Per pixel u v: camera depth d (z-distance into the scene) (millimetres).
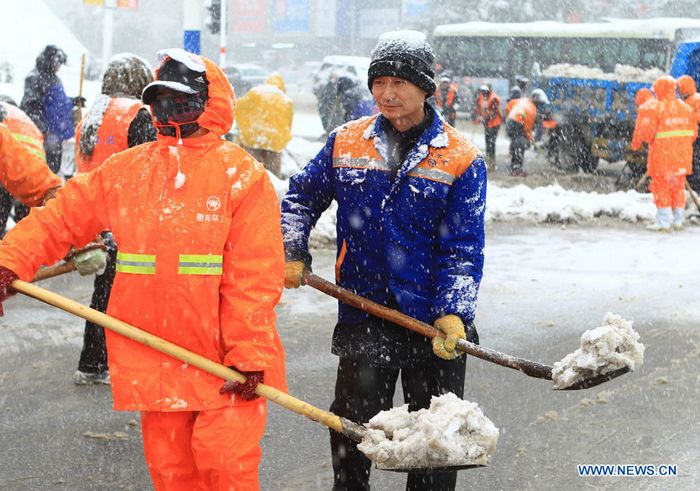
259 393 3605
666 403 6746
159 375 3578
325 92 28641
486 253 12422
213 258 3578
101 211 3709
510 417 6430
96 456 5590
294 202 4555
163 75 3623
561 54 27734
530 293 10180
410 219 4285
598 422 6352
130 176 3646
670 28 23500
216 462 3568
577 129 23125
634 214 15625
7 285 3600
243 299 3572
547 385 7121
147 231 3582
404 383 4523
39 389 6703
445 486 4410
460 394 4438
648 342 8406
